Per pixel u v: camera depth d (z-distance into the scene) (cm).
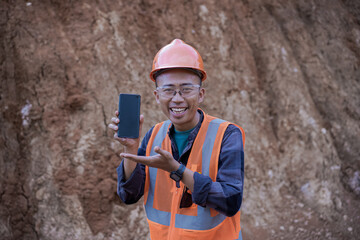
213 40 494
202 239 146
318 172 458
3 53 381
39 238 329
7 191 340
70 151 356
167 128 168
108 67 405
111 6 446
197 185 126
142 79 421
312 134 480
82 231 334
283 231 394
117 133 140
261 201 416
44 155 351
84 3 428
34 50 386
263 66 512
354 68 572
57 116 366
